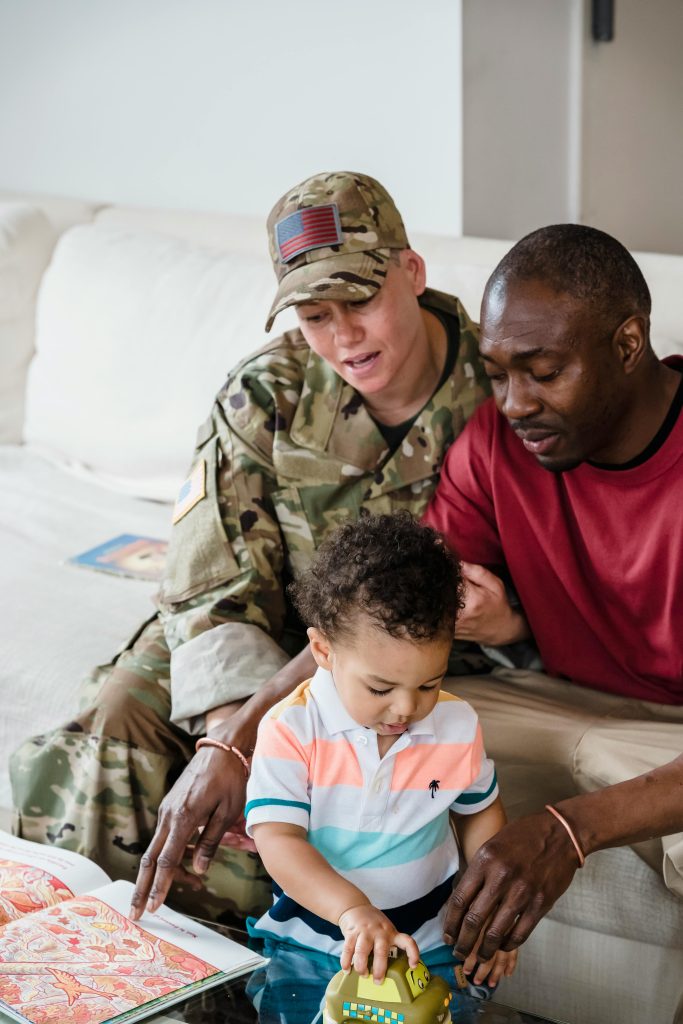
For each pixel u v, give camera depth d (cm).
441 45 249
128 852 158
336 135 272
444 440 162
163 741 160
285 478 164
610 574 145
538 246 129
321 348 157
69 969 117
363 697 113
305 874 114
